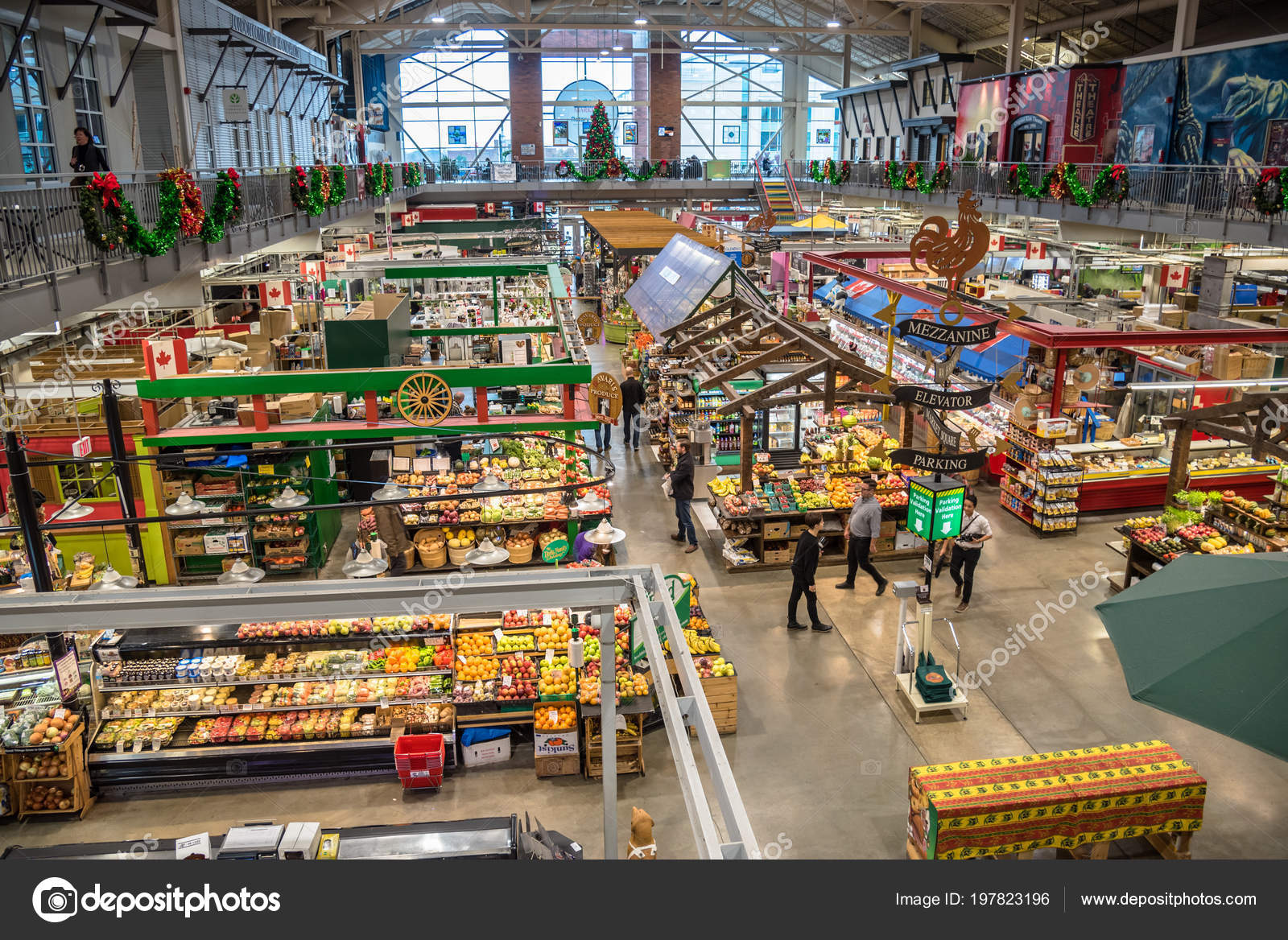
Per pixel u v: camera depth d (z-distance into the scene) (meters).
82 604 3.79
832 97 41.72
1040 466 12.23
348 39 37.00
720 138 44.78
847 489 11.61
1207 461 12.92
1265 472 12.65
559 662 7.95
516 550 10.82
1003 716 8.27
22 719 7.14
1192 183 16.38
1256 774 7.43
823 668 9.10
